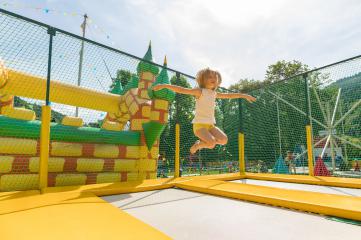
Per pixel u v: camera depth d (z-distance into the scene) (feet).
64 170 17.75
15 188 15.66
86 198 10.91
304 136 45.91
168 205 10.90
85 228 6.69
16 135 16.40
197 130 12.33
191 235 7.06
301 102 45.57
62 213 8.27
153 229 6.66
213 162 37.73
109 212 8.45
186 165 35.01
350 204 9.49
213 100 12.89
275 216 9.12
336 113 44.98
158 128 21.93
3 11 14.66
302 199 10.46
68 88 22.03
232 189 13.25
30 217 7.76
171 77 25.16
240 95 13.93
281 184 18.94
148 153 22.15
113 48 19.45
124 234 6.23
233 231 7.43
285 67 108.78
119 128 24.56
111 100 25.04
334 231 7.48
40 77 20.31
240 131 27.02
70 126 19.01
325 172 30.32
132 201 11.71
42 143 14.20
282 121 44.50
